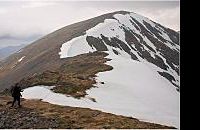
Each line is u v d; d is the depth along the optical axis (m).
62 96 56.31
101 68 86.94
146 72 87.75
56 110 45.16
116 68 86.94
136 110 55.00
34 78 68.69
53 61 177.50
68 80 66.94
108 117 43.25
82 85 64.69
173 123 49.97
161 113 57.47
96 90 63.03
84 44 186.88
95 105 53.22
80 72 87.25
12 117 38.47
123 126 38.41
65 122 38.41
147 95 68.62
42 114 41.75
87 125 37.91
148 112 55.47
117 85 69.38
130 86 71.94
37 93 56.94
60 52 184.50
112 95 61.81
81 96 57.59
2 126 34.66
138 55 198.00
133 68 88.69
